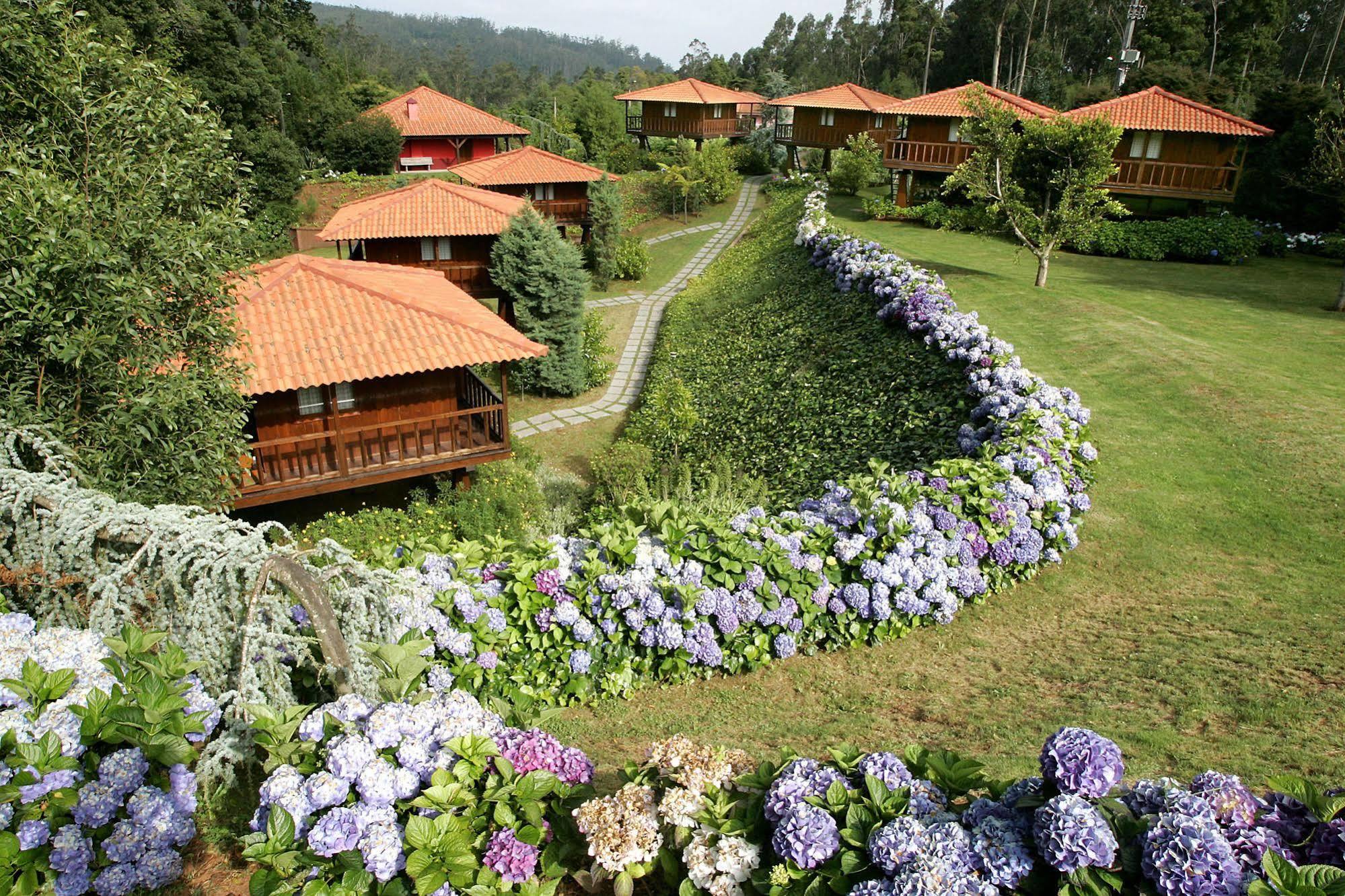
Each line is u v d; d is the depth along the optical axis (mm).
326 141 47656
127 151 8195
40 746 3750
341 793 3945
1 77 7871
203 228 8508
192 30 36094
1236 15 53156
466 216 26375
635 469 16578
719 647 8266
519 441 20531
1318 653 7547
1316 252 29031
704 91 52062
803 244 27578
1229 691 7059
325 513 16953
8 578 5410
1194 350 16250
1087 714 6941
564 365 24531
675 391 19391
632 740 7098
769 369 20484
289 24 47969
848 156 40344
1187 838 3135
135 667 4391
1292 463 11570
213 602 5113
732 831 4004
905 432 14336
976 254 28297
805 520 9438
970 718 7145
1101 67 66000
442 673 7012
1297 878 2990
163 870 3977
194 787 4238
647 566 8242
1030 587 9805
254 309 15484
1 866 3592
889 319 18094
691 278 35125
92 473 7453
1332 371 15102
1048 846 3283
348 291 16562
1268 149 31203
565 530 15547
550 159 37156
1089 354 16781
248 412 14875
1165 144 29984
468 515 15016
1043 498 10070
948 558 9242
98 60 8227
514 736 4516
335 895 3717
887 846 3537
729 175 46469
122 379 7703
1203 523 10547
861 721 7277
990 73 70312
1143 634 8453
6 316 6895
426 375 16219
